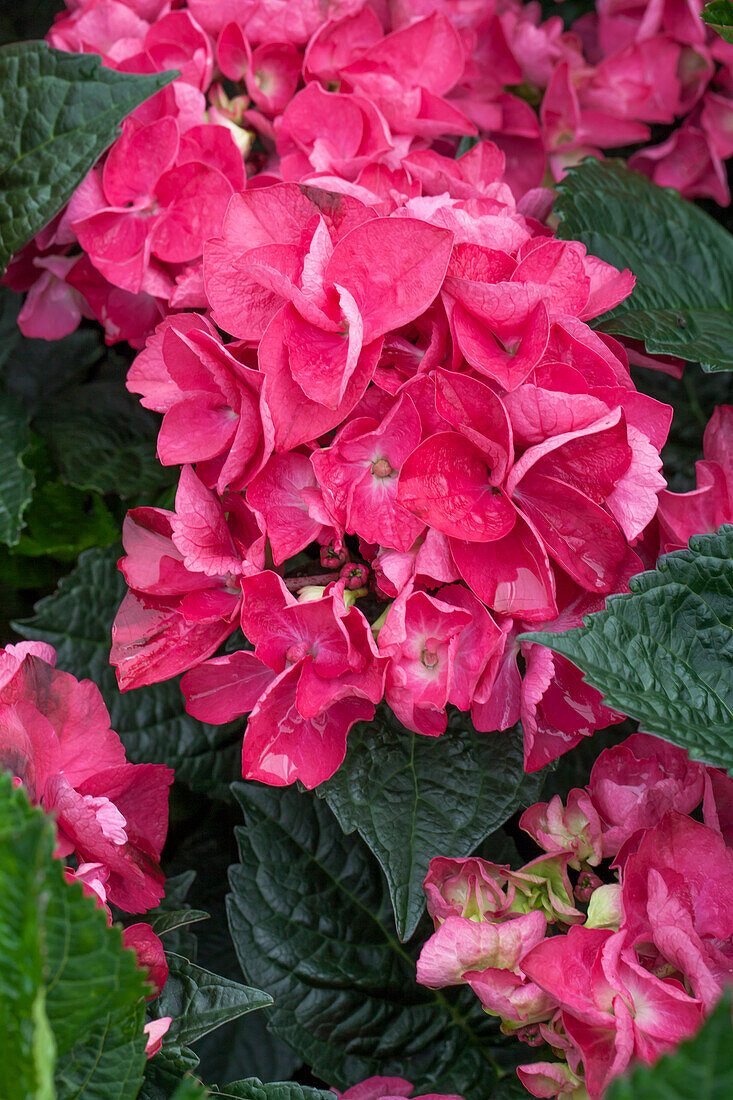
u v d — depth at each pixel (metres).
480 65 0.82
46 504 0.79
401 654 0.61
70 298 0.77
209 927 0.73
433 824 0.63
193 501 0.62
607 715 0.64
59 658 0.72
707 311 0.74
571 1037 0.60
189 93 0.72
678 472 0.80
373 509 0.62
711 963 0.60
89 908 0.51
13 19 0.83
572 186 0.75
